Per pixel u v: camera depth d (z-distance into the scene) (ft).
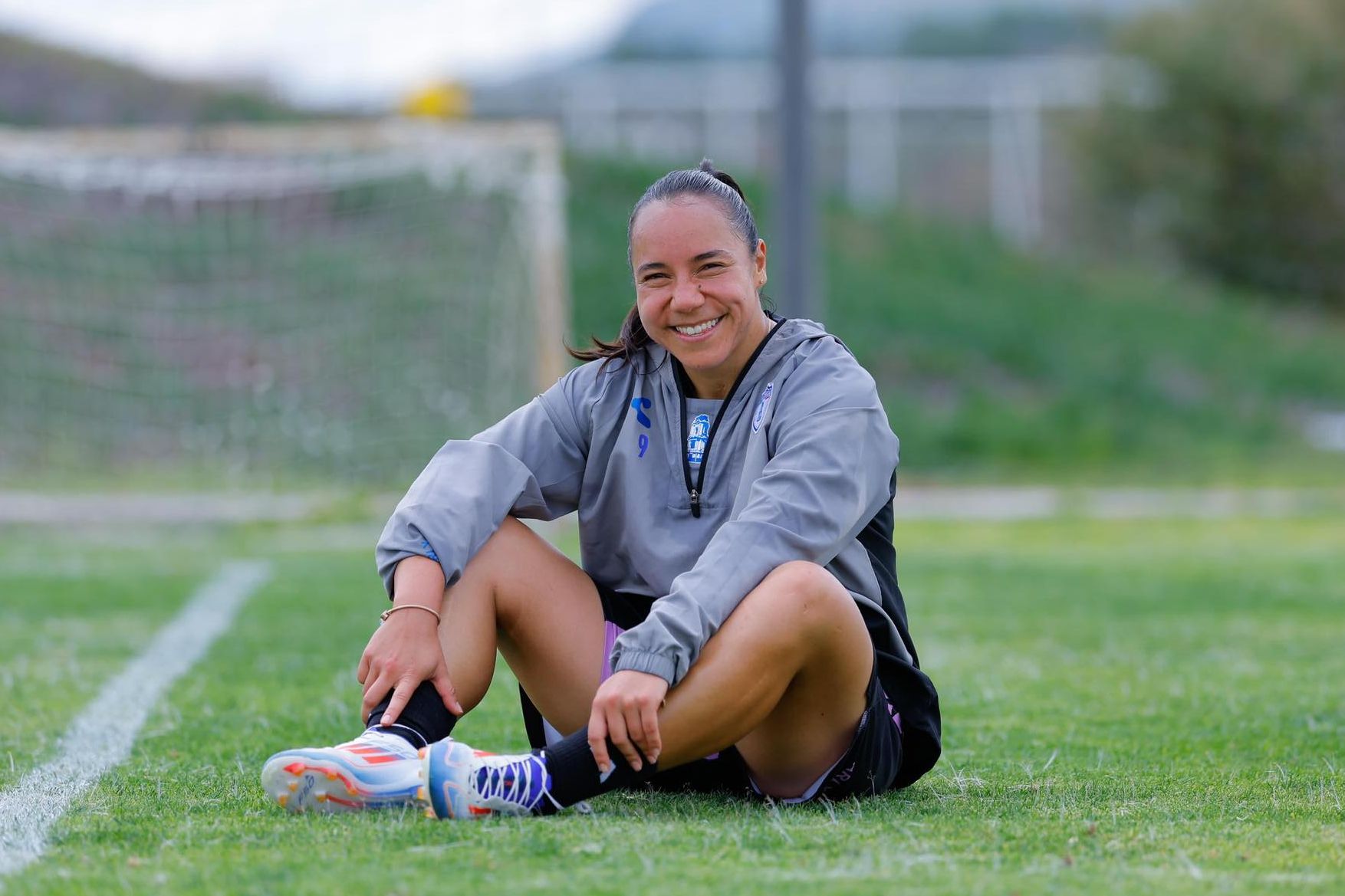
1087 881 9.86
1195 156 137.59
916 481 74.33
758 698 11.63
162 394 71.46
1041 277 106.93
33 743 16.66
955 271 103.96
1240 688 21.58
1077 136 140.87
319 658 24.61
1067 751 16.38
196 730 17.60
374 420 71.31
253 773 14.56
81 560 42.98
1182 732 17.79
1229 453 83.30
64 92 101.45
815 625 11.60
